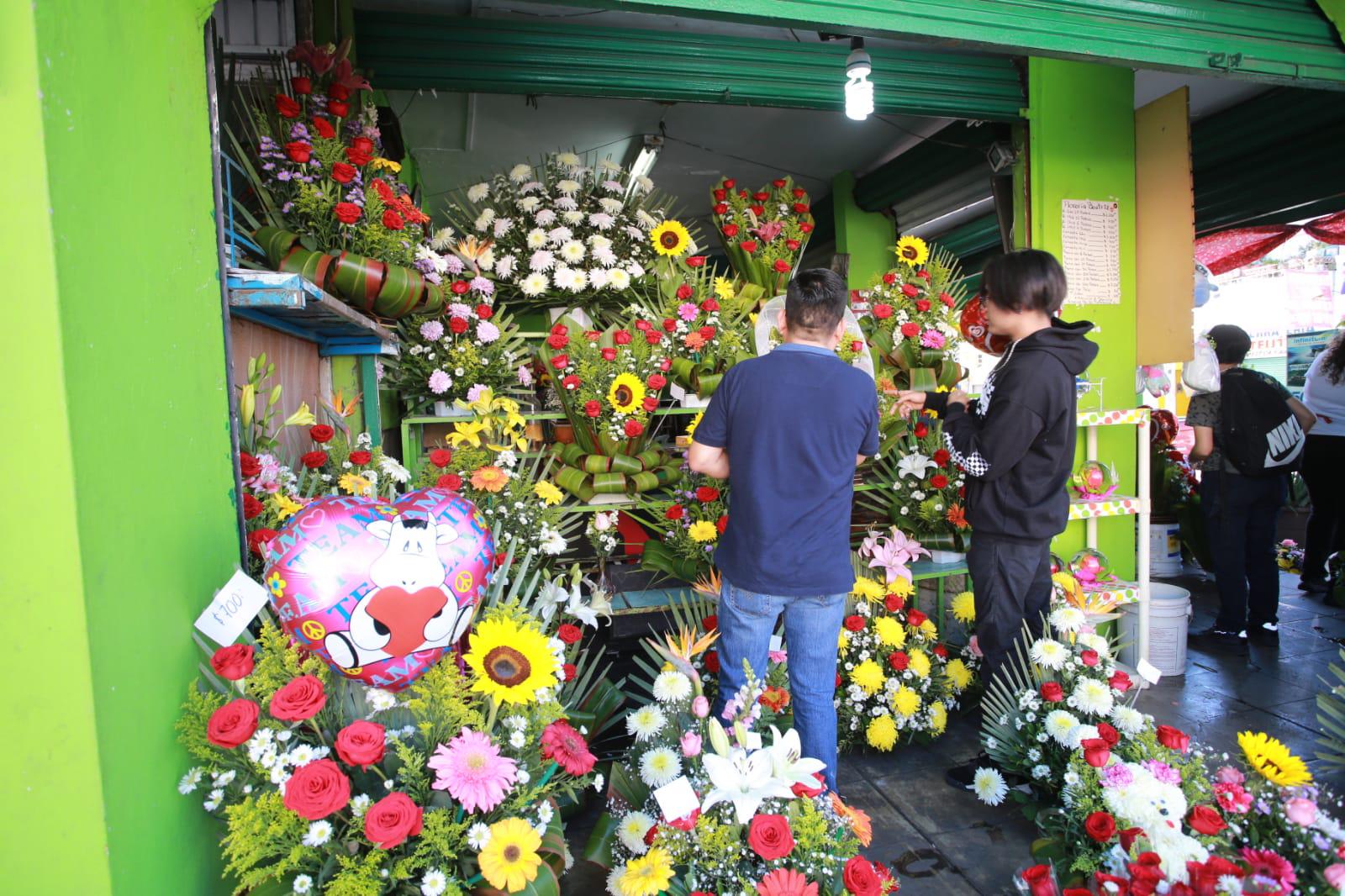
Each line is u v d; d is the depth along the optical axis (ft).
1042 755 6.87
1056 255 11.26
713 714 7.02
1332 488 14.07
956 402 7.86
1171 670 10.38
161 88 3.96
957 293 11.84
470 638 4.37
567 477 9.63
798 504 6.07
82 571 3.08
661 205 16.46
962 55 11.02
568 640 6.20
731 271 12.95
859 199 17.79
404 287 7.07
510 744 4.21
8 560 3.01
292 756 3.69
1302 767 4.75
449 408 9.73
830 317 6.24
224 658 3.73
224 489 4.55
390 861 3.76
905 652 8.65
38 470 3.01
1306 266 31.27
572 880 6.22
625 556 10.53
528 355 10.68
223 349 4.62
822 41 10.90
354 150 7.33
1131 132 11.47
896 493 10.19
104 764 3.17
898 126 14.58
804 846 4.62
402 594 3.97
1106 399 11.54
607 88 10.37
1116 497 10.94
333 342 8.05
